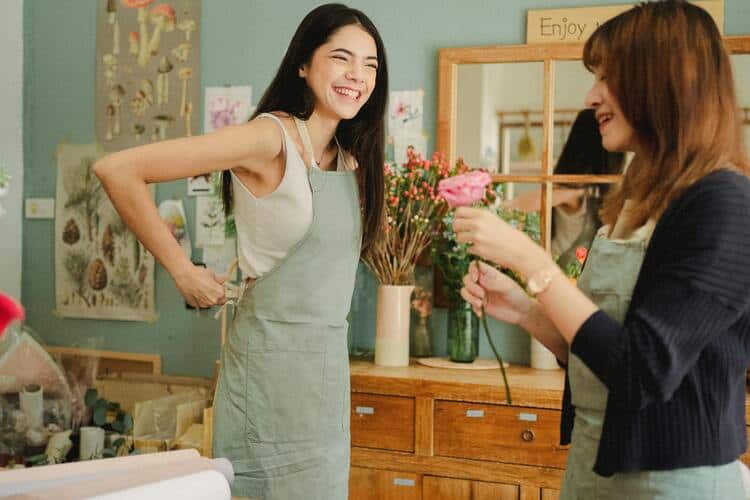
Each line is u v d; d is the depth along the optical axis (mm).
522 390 2518
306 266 1779
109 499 921
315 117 1840
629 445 1054
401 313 2869
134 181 1619
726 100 1060
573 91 2969
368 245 1960
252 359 1778
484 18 3086
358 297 3211
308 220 1760
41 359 2588
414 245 2873
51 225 3727
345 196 1837
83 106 3672
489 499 2564
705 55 1050
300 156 1768
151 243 1691
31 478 948
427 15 3148
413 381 2627
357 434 2693
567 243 2980
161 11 3533
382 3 3199
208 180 3410
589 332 1020
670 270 1005
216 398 1840
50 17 3713
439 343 3146
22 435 2486
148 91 3561
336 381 1835
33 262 3742
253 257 1792
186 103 3504
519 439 2533
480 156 3066
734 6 2844
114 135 3623
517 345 3055
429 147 3148
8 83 3689
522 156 3021
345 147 1937
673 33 1055
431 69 3145
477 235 1095
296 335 1779
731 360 1034
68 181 3691
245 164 1697
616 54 1097
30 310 3738
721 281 969
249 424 1776
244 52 3412
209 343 3480
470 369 2822
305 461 1790
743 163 1079
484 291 1389
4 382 2516
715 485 1041
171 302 3535
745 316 1035
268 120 1741
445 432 2605
